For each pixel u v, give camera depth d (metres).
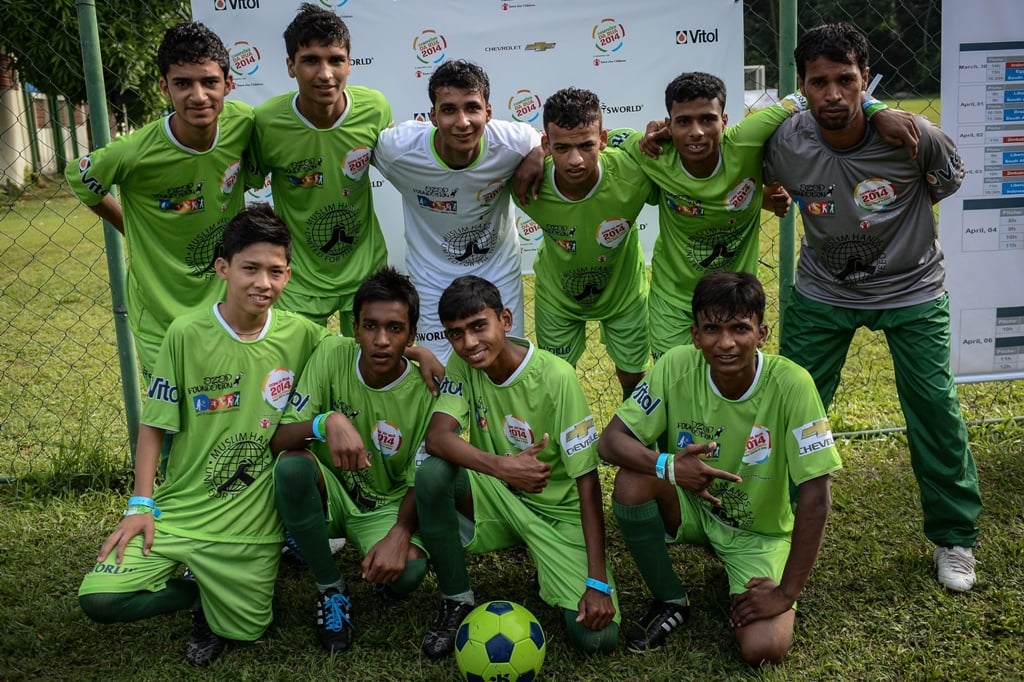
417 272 3.84
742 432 2.94
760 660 2.76
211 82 3.25
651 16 4.13
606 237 3.61
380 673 2.81
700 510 3.11
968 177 4.08
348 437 2.91
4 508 3.98
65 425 4.88
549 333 3.93
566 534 3.06
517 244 3.91
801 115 3.26
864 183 3.14
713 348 2.74
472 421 3.15
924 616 3.01
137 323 3.63
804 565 2.76
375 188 4.36
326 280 3.76
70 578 3.41
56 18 7.30
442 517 2.86
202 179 3.49
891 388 5.11
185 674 2.83
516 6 4.10
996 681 2.65
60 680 2.81
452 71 3.29
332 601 2.99
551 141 3.29
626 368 3.95
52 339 6.58
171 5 6.39
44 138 17.77
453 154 3.47
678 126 3.26
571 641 2.94
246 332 3.06
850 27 3.03
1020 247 4.16
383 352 2.92
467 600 3.01
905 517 3.70
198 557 2.87
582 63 4.16
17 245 11.15
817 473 2.80
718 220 3.51
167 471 3.16
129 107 10.26
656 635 2.92
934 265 3.27
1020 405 4.73
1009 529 3.54
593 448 3.02
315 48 3.31
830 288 3.34
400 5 4.09
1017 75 3.99
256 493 3.02
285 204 3.71
